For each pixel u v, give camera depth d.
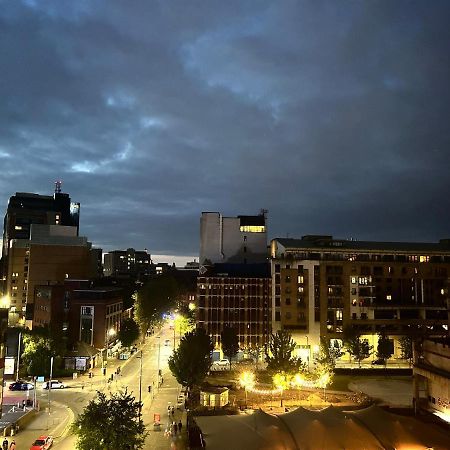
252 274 150.38
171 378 110.94
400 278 146.62
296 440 50.59
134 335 145.38
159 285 199.00
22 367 111.75
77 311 137.00
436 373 65.00
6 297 192.75
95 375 113.56
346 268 144.38
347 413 57.19
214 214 179.25
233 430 53.19
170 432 68.31
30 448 60.31
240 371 118.19
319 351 127.62
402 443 50.41
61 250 192.25
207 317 144.62
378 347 129.00
